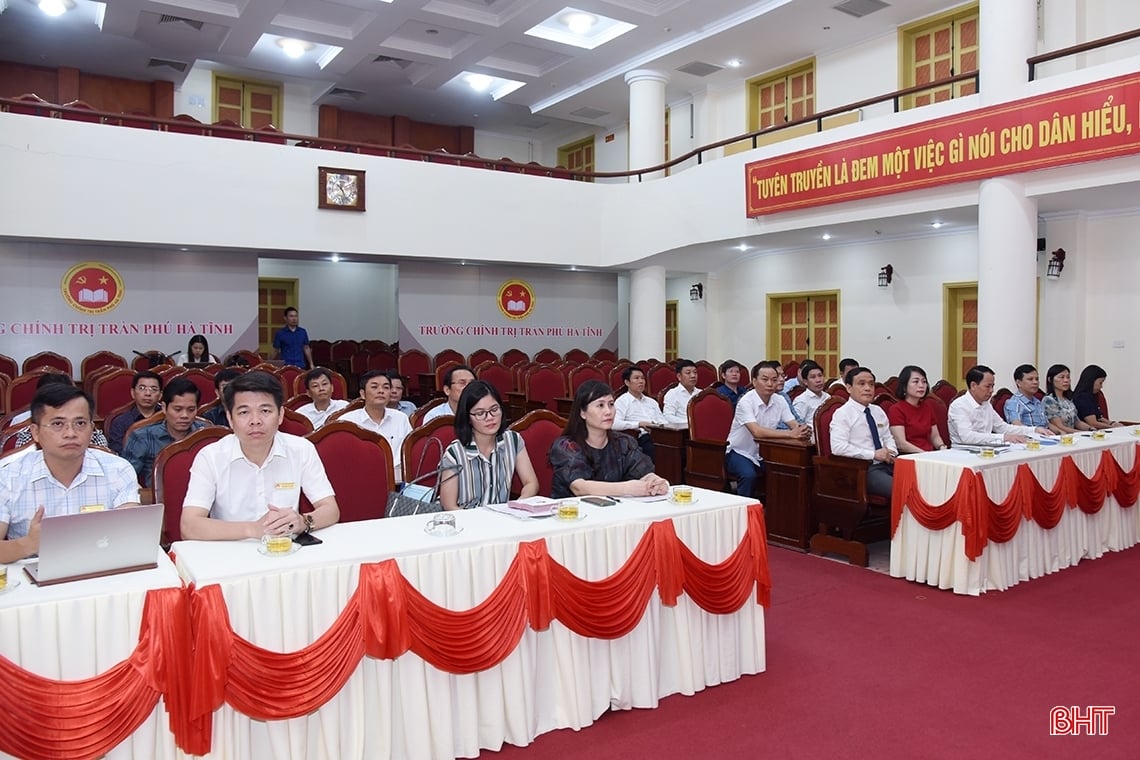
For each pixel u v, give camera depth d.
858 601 4.02
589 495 3.19
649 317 11.80
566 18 11.03
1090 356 8.62
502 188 10.95
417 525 2.68
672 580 2.82
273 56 12.48
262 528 2.43
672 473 6.29
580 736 2.62
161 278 10.11
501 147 16.47
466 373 4.79
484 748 2.53
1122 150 6.34
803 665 3.20
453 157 10.63
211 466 2.64
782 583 4.34
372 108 14.77
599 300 13.62
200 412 4.64
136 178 8.77
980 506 4.04
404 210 10.27
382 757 2.30
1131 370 8.28
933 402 5.89
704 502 3.08
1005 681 3.04
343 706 2.26
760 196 9.38
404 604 2.30
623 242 11.48
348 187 9.87
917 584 4.31
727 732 2.64
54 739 1.85
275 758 2.16
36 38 11.40
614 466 3.47
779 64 11.84
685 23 10.65
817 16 10.13
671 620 2.92
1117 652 3.32
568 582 2.60
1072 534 4.71
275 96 13.98
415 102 14.40
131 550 2.09
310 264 14.47
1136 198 7.65
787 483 5.20
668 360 14.62
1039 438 5.27
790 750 2.52
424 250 10.40
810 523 5.09
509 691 2.53
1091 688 2.97
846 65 11.05
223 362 9.12
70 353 9.61
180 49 11.76
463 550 2.45
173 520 3.05
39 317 9.43
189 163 9.04
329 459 3.42
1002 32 7.10
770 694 2.93
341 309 14.80
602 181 15.29
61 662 1.89
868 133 8.23
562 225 11.42
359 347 13.44
